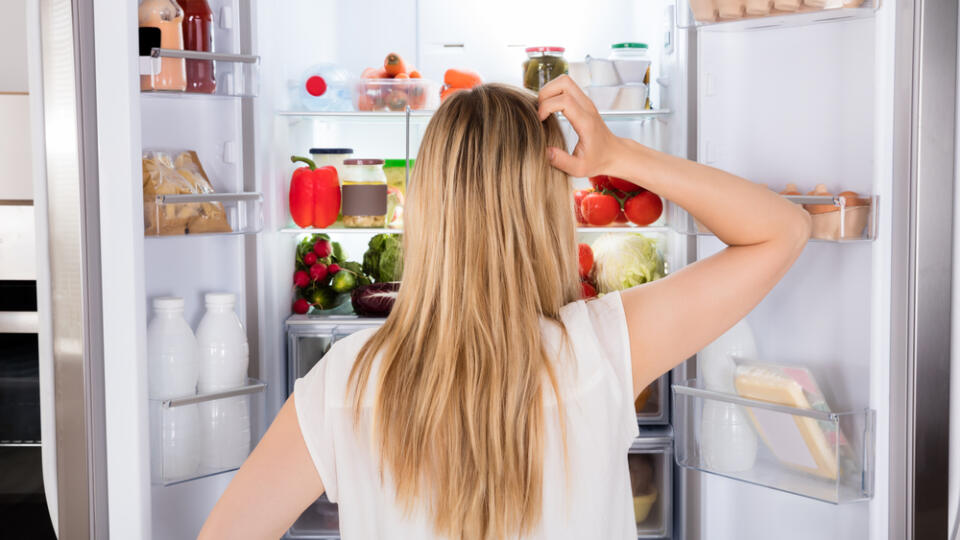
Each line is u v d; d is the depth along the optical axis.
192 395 1.66
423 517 0.71
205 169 1.85
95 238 1.44
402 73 2.27
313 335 2.21
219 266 1.92
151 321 1.70
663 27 2.18
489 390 0.70
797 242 0.78
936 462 1.48
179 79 1.59
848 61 1.62
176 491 1.79
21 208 1.75
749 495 1.89
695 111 1.89
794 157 1.72
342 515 0.73
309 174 2.18
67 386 1.44
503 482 0.70
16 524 1.64
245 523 0.71
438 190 0.72
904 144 1.48
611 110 2.14
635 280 2.20
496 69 2.50
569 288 0.79
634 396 0.75
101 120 1.43
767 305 1.78
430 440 0.70
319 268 2.33
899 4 1.47
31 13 1.41
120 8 1.42
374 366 0.73
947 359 1.46
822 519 1.76
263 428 1.87
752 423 1.71
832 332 1.68
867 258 1.60
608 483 0.73
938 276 1.45
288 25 2.22
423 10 2.50
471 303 0.70
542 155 0.74
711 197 0.77
